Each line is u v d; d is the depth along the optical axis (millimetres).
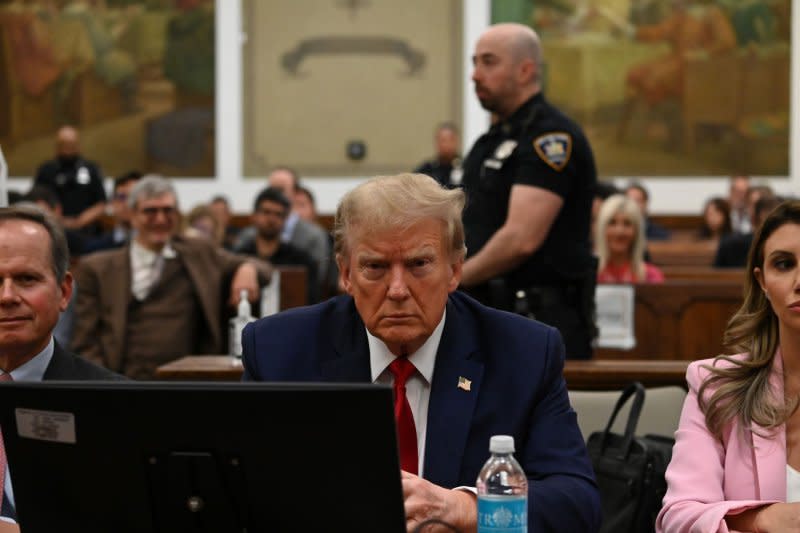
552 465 2756
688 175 16375
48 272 3201
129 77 16562
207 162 16531
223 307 6520
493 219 5117
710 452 3049
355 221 2621
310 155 16422
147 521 2152
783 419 3008
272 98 16438
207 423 2062
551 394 2842
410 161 16328
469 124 16203
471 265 4961
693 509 2889
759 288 3137
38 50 16562
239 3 16406
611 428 3658
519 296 4965
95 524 2189
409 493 2387
